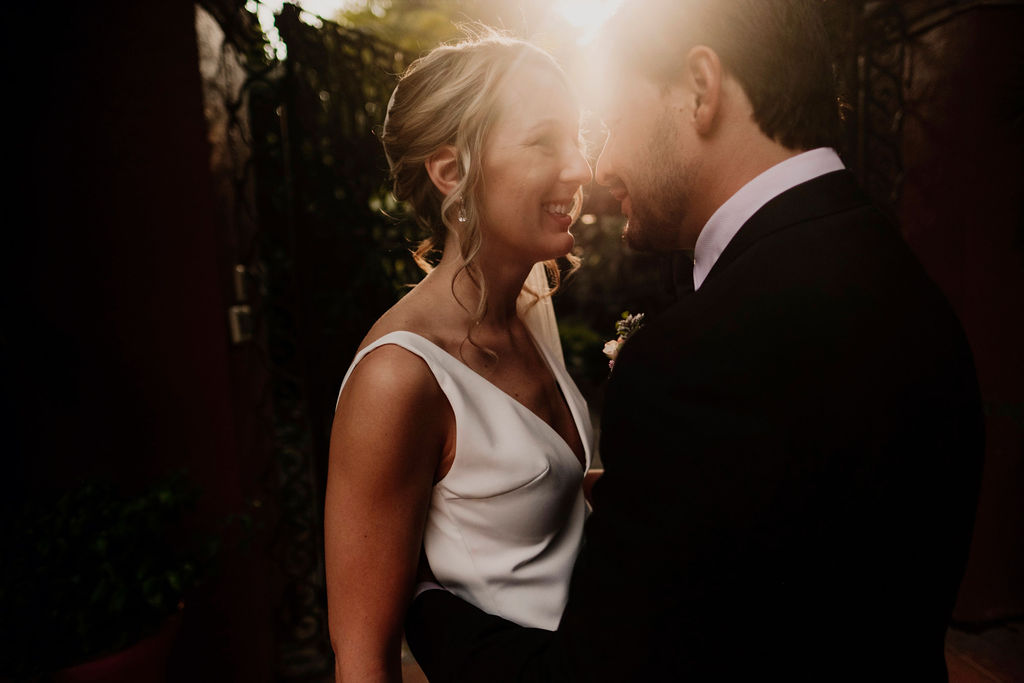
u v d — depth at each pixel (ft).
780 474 2.07
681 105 2.66
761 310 2.26
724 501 2.09
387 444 3.08
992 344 8.87
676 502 2.16
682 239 2.94
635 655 2.20
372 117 10.66
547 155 3.54
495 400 3.41
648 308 27.50
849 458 2.09
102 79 7.20
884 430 2.11
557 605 3.50
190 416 7.67
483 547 3.42
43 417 7.07
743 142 2.62
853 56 9.30
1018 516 9.27
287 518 9.89
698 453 2.15
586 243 28.94
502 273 3.83
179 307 7.52
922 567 2.29
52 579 5.48
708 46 2.57
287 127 9.14
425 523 3.50
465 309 3.69
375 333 3.41
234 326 7.80
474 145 3.48
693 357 2.27
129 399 7.54
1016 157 8.59
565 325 25.82
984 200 8.66
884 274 2.34
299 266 9.41
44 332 7.13
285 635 10.11
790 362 2.17
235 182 8.36
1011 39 8.40
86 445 7.35
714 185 2.70
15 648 5.22
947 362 2.33
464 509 3.40
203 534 7.71
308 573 10.03
